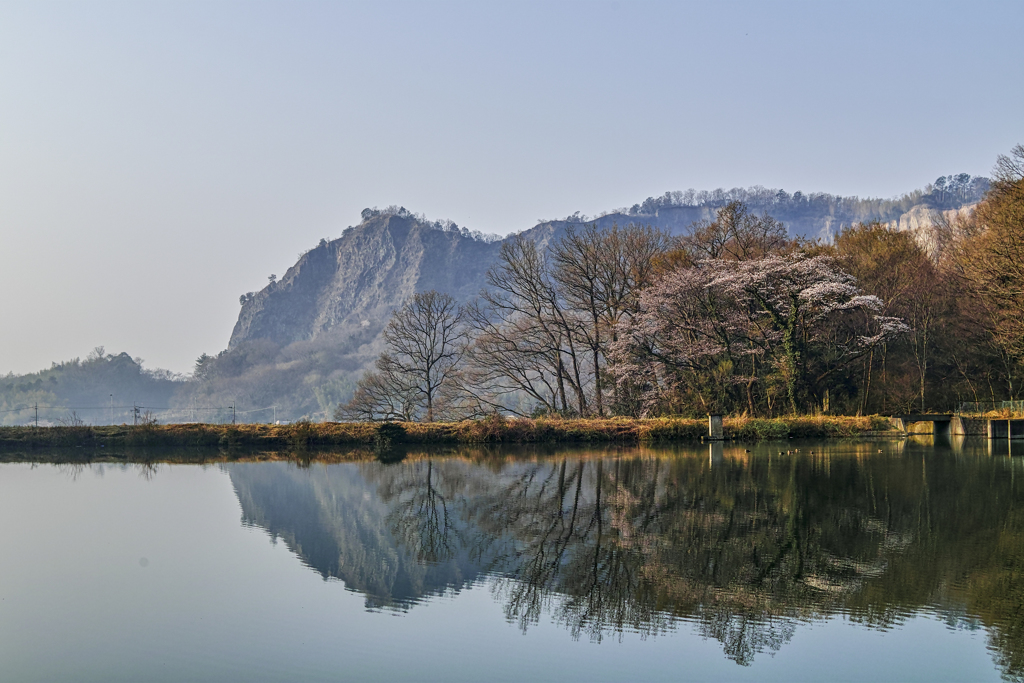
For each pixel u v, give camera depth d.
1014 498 24.75
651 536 20.05
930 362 55.12
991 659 12.23
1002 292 48.62
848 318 52.97
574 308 58.66
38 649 12.89
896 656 12.40
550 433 45.84
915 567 16.98
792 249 56.53
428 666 12.16
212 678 11.78
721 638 13.23
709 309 52.69
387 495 27.08
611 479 29.80
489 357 60.16
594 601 15.07
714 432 45.50
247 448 45.72
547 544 19.47
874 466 32.91
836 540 19.33
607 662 12.24
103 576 17.11
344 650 12.77
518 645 12.98
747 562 17.52
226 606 15.02
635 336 53.50
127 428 47.94
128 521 22.98
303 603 15.16
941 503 24.02
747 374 53.47
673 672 11.91
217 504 25.64
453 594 15.66
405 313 72.06
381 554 18.75
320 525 22.17
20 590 16.09
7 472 34.84
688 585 16.00
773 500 24.80
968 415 48.59
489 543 19.70
